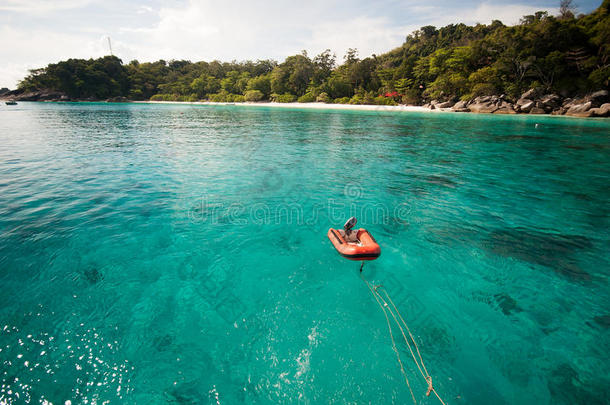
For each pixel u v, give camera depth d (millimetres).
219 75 128125
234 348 3645
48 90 116000
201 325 4000
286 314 4234
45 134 22219
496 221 7605
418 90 65688
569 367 3428
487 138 22547
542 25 51750
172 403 2949
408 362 3490
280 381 3217
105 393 3033
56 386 3084
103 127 28172
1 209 7684
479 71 53594
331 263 5562
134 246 6039
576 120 37125
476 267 5539
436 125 31734
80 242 6117
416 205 8664
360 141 20797
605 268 5555
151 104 101750
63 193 9016
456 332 3969
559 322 4172
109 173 11391
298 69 91562
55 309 4203
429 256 5887
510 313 4352
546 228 7223
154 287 4781
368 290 4805
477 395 3098
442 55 63000
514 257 5902
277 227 7043
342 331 3938
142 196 8914
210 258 5680
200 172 11805
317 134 24562
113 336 3768
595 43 47812
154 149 16688
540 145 19656
